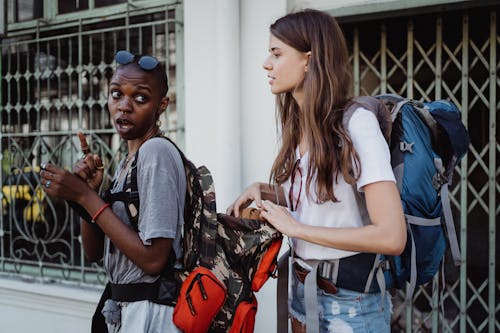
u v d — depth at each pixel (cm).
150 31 316
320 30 144
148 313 154
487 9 270
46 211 354
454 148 154
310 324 146
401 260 146
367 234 129
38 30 348
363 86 294
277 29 149
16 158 362
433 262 150
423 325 297
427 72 286
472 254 301
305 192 150
